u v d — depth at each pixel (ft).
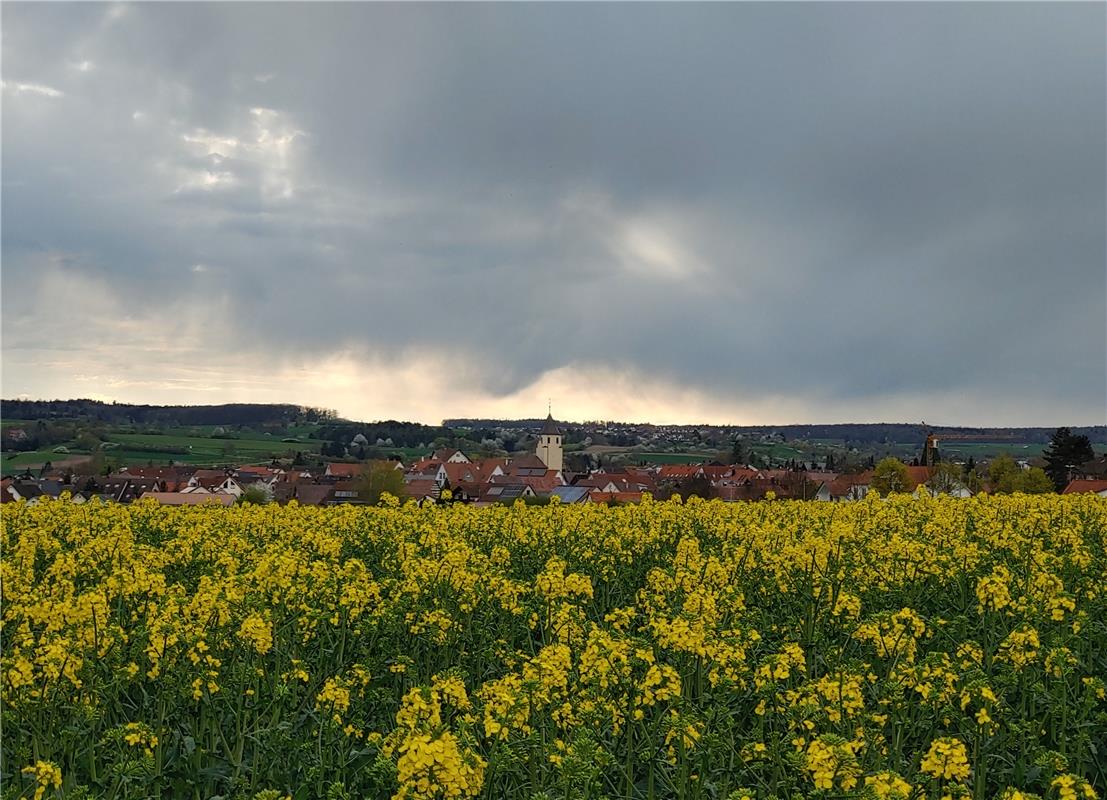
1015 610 45.75
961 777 28.50
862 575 56.90
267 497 280.10
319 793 32.22
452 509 93.50
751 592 57.21
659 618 40.37
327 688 34.78
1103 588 50.42
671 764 31.86
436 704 28.25
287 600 45.01
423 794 24.66
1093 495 99.91
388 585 57.57
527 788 30.12
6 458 402.11
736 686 37.06
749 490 248.93
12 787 31.53
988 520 76.02
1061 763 30.94
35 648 36.50
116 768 31.35
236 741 36.17
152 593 45.50
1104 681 40.32
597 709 33.53
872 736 32.65
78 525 83.46
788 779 30.89
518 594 51.78
